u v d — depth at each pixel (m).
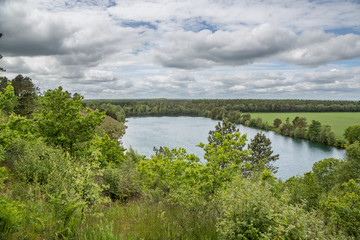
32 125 11.84
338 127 115.38
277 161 63.38
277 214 3.47
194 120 177.88
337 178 30.91
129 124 147.25
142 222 5.12
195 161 9.09
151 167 12.45
